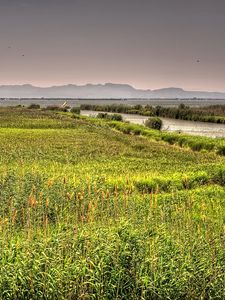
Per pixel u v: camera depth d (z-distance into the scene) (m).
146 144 40.41
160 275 7.92
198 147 40.97
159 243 9.04
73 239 8.80
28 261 7.96
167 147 39.44
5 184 15.98
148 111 109.44
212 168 23.33
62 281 7.71
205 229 11.97
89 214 11.57
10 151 30.81
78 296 7.66
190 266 8.27
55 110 115.69
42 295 7.62
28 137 43.47
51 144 37.41
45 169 22.80
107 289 7.76
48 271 7.83
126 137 46.53
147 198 16.34
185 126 75.69
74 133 49.59
